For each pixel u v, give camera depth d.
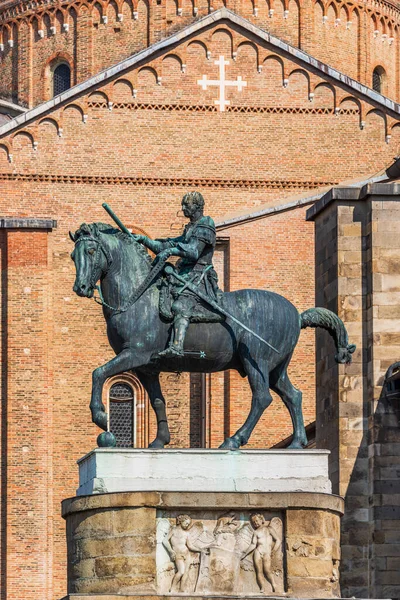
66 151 92.12
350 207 64.56
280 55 93.19
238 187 92.50
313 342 87.88
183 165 92.44
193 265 50.75
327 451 49.78
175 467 49.31
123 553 48.75
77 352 90.06
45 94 107.56
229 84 92.94
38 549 87.94
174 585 48.91
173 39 92.62
